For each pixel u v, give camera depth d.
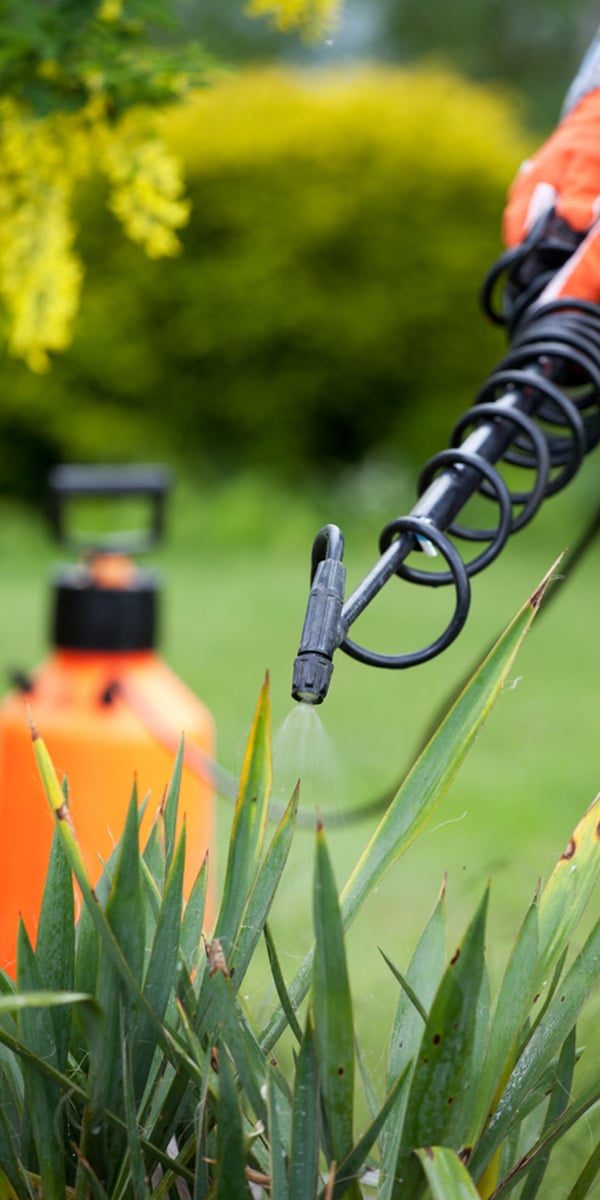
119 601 2.16
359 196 10.16
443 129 10.30
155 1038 0.99
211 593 8.02
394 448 10.73
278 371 10.40
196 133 10.13
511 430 1.31
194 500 10.04
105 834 2.06
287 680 5.54
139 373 10.20
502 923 2.29
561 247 1.55
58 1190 0.98
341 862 2.43
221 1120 0.90
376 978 1.85
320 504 10.36
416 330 10.40
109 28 2.06
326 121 10.12
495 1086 0.97
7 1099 1.03
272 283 10.14
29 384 10.12
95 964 1.03
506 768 4.28
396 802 1.04
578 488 10.10
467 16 20.09
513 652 1.03
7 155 2.16
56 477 2.31
